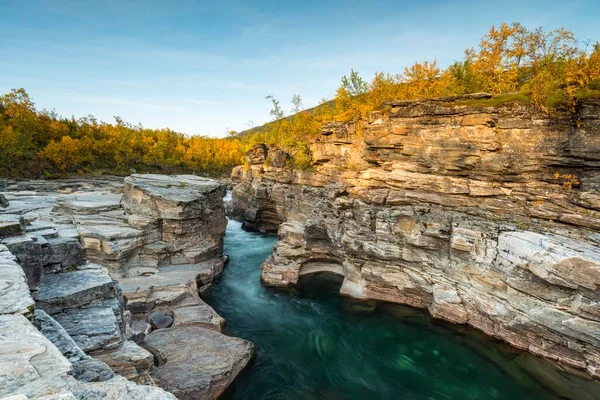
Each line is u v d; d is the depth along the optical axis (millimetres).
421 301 22609
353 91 43781
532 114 20172
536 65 26375
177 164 91500
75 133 78875
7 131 55594
